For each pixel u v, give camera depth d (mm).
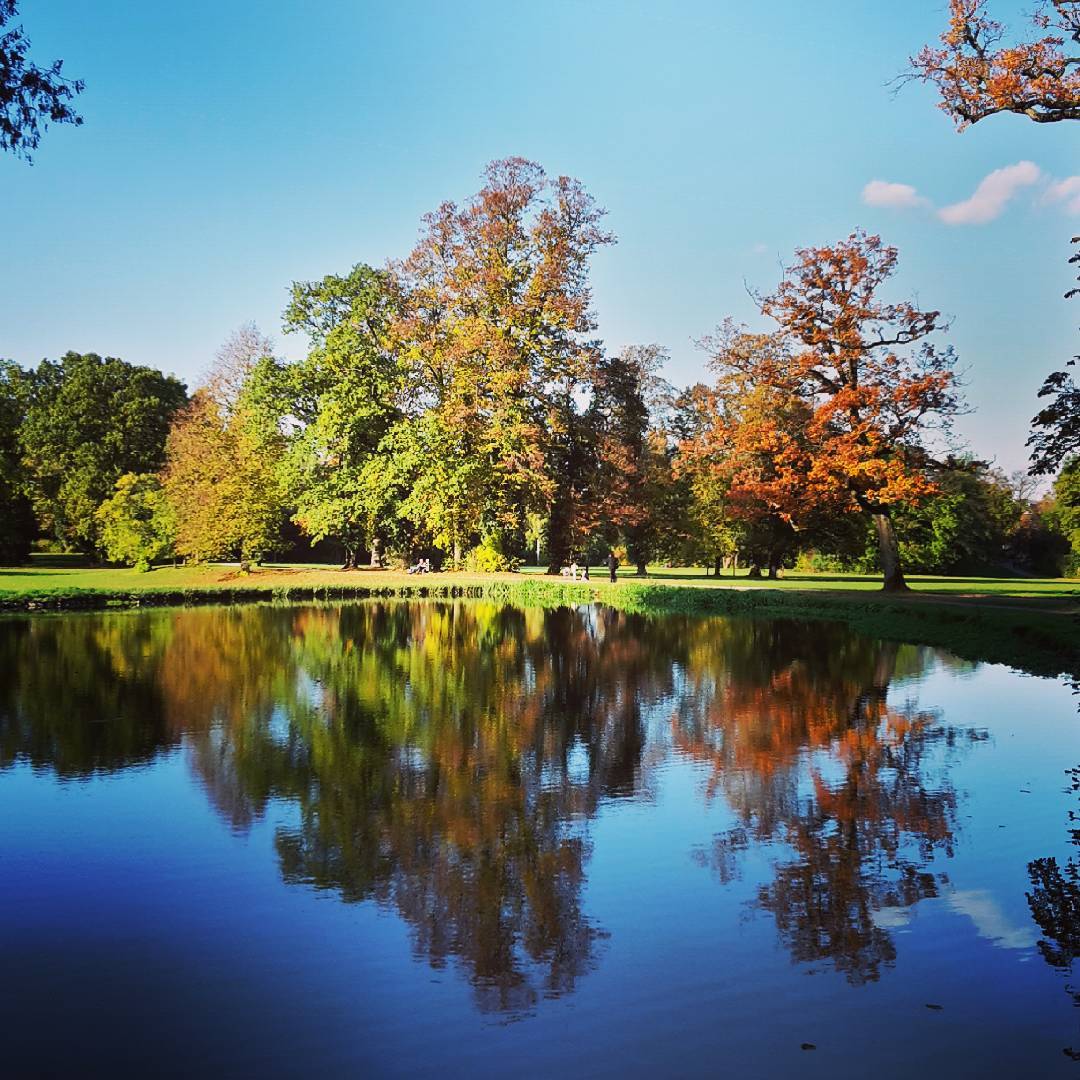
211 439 53562
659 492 63094
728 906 8344
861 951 7402
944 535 77438
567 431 51719
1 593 40031
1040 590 47844
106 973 7121
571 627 32938
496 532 58781
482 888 8812
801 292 43156
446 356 49656
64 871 9242
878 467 40875
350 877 9102
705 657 24750
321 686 20031
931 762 13492
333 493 54188
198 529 53812
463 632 31219
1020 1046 6012
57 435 80750
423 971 7160
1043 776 12750
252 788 12164
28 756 13805
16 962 7312
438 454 49562
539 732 15516
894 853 9688
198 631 31078
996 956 7320
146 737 15086
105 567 74188
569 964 7203
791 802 11547
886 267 42375
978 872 9148
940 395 41062
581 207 49281
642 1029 6281
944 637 27703
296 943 7629
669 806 11406
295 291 56500
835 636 29812
